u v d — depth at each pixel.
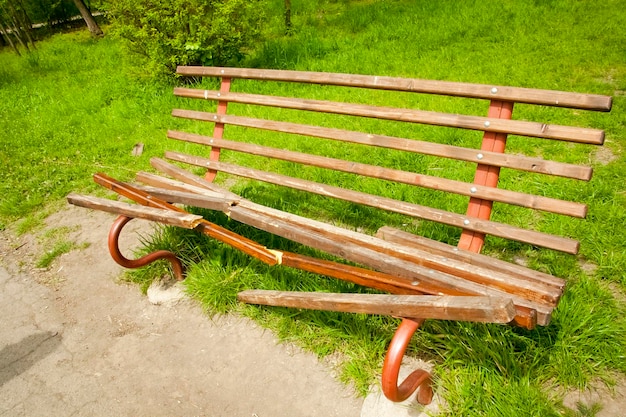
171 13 7.07
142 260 3.05
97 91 7.50
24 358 2.91
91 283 3.53
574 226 3.20
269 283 2.95
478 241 2.29
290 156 3.11
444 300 1.69
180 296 3.18
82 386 2.66
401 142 2.54
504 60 6.46
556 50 6.58
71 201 3.18
